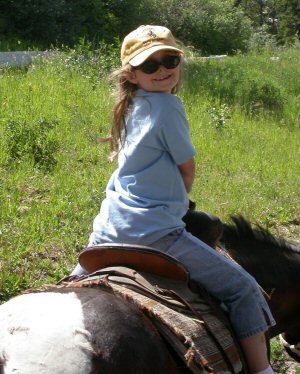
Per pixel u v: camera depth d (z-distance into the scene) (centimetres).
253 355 353
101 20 2141
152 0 2495
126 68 349
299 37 3497
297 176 1027
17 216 709
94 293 307
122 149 351
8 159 862
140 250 331
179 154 343
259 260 421
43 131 945
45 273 614
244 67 1903
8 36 1841
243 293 351
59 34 1925
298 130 1384
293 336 454
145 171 343
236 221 428
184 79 368
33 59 1424
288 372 567
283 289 423
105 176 852
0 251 625
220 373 328
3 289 573
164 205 343
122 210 343
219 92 1500
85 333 279
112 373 276
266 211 858
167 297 331
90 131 1024
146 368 289
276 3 3850
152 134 340
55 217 711
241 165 1037
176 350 310
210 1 2805
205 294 349
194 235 360
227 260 354
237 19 2752
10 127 921
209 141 1117
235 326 352
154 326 310
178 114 344
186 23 2581
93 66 1402
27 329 279
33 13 1875
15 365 269
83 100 1163
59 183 811
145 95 347
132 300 312
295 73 1919
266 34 3044
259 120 1392
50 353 271
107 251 339
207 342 325
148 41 346
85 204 752
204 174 952
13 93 1128
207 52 2588
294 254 436
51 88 1202
